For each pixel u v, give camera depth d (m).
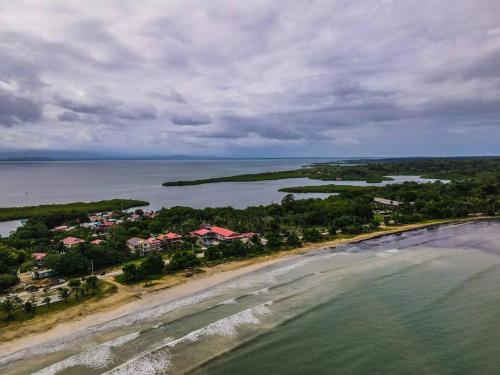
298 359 41.19
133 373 39.00
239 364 40.47
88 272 73.25
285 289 62.28
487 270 69.94
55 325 50.19
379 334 46.31
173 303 57.34
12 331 48.53
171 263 73.88
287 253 86.69
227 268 75.19
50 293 61.41
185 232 104.81
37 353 43.34
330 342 44.66
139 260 82.00
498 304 54.25
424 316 50.94
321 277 68.19
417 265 74.19
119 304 57.12
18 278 67.31
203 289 63.38
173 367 40.03
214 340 45.38
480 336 45.19
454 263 75.19
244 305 55.97
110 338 46.53
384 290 60.84
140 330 48.59
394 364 39.84
